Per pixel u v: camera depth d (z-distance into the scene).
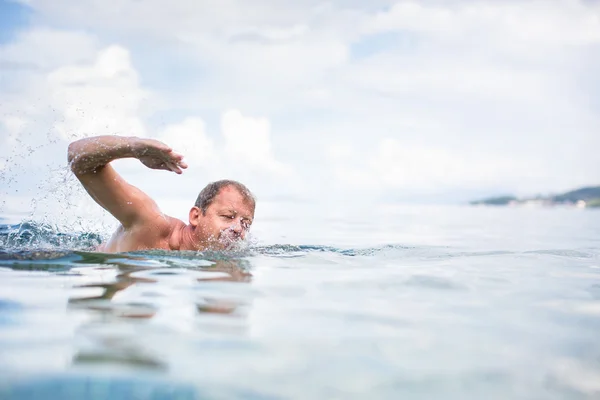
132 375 1.19
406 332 1.56
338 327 1.59
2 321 1.56
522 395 1.16
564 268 2.83
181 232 3.14
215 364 1.26
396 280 2.35
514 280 2.43
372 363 1.31
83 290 1.98
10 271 2.33
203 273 2.36
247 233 3.25
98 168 2.77
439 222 7.59
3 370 1.20
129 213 2.97
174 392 1.11
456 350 1.42
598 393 1.18
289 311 1.75
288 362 1.29
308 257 2.99
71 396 1.08
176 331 1.50
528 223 7.52
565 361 1.36
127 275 2.28
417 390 1.17
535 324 1.69
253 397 1.10
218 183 3.21
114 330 1.49
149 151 2.69
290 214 8.90
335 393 1.13
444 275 2.51
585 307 1.92
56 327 1.51
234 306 1.79
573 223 7.60
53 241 3.53
